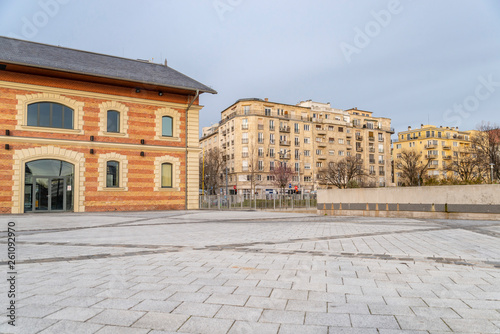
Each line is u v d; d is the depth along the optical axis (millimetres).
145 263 5516
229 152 67375
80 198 21562
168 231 10398
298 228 11078
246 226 11938
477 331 2846
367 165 76688
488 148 45188
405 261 5645
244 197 28141
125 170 23062
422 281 4418
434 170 82062
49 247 7223
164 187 24516
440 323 3012
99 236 9172
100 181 22219
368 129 77938
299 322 3018
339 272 4887
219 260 5746
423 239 8188
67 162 21484
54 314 3176
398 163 78875
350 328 2891
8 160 19609
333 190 17875
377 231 9891
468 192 13617
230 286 4156
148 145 23891
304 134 69688
